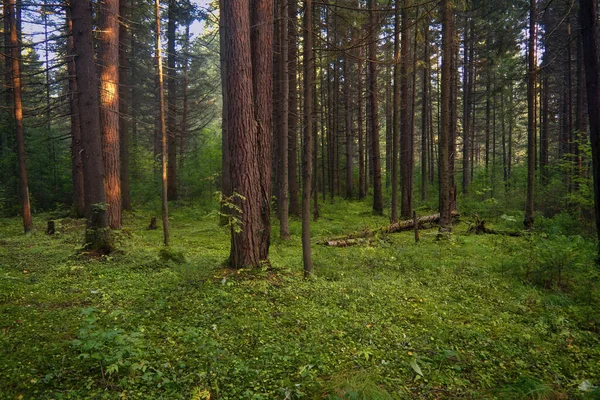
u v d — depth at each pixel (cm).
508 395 389
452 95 2300
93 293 666
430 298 697
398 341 509
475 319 599
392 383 408
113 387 379
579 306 648
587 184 1305
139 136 3100
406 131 1909
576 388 411
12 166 2142
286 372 425
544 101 2497
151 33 2286
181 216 1922
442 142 1345
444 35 1288
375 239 1274
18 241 1208
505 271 858
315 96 1967
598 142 789
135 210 2059
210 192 2489
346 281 783
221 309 594
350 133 2944
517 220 1559
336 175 3173
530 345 511
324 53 1368
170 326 529
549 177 1870
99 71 1327
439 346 499
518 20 1706
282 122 1311
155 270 844
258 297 649
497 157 4069
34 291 681
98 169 990
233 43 735
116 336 421
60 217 1856
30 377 389
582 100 1941
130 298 645
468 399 387
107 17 1302
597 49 772
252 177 771
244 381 402
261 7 798
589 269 750
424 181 2527
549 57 1950
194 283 704
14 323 525
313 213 1992
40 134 2270
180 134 2417
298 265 898
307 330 533
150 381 388
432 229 1574
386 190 2920
